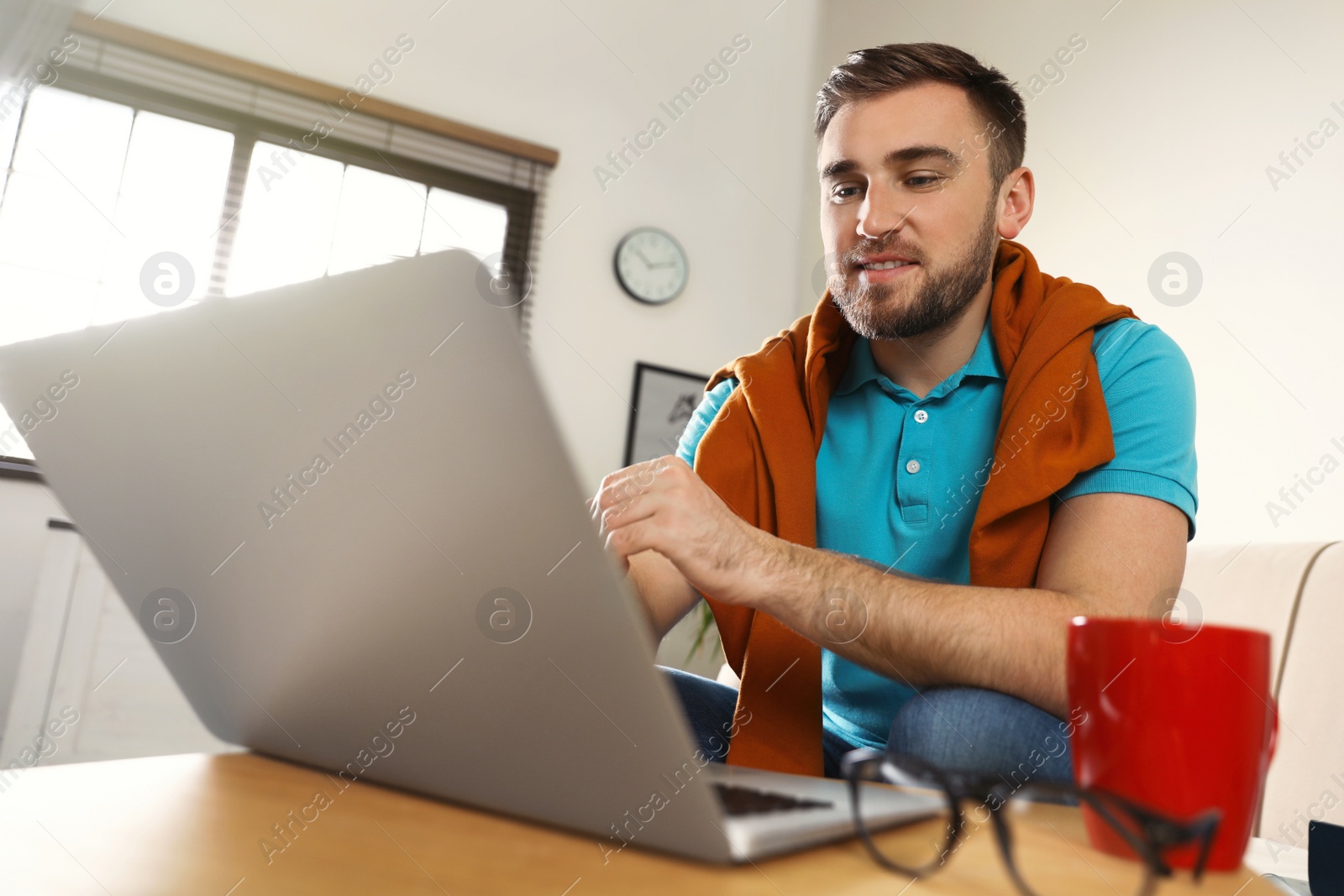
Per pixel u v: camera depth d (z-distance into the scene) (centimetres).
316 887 26
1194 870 30
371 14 297
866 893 28
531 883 28
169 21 270
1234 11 204
